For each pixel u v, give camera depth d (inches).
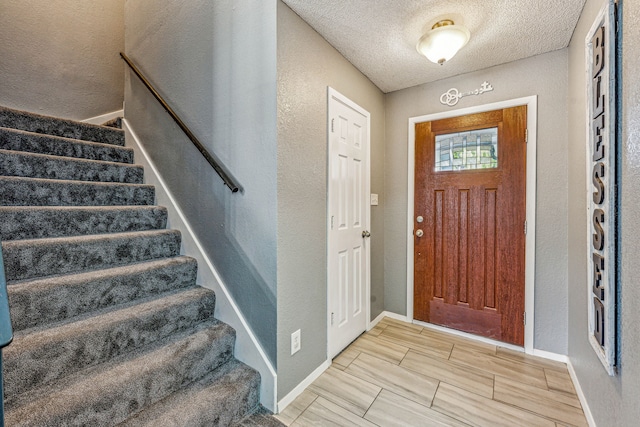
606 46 46.1
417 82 100.3
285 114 62.4
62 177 78.8
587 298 59.1
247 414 59.6
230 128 69.1
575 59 70.4
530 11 64.2
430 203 101.0
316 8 63.9
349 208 87.7
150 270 67.9
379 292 107.6
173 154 85.7
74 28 117.2
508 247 87.4
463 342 91.1
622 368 41.9
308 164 69.7
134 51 100.3
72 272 61.8
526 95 84.1
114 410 46.1
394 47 78.9
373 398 65.4
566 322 78.8
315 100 71.9
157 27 90.1
